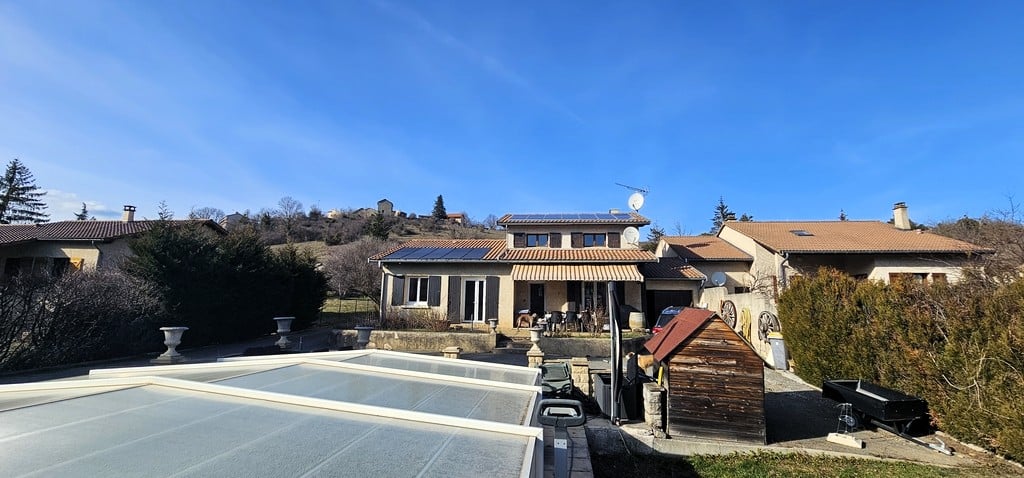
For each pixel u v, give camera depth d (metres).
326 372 8.97
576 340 23.95
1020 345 9.46
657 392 12.03
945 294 12.42
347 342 25.05
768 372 19.38
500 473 4.09
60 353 16.98
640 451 11.26
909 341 12.58
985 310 10.64
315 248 72.25
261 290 27.16
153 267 21.06
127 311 19.47
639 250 30.53
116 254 29.31
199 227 25.45
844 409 12.41
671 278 31.12
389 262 29.36
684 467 10.38
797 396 15.61
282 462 4.07
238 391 6.28
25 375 15.34
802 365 17.45
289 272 30.25
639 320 27.67
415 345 24.80
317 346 24.67
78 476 3.57
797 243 31.58
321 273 34.97
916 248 29.19
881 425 11.89
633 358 13.45
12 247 31.33
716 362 11.59
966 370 10.66
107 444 4.27
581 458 9.76
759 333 22.39
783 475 9.65
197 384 6.52
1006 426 9.53
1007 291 10.25
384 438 4.90
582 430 11.57
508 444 4.91
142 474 3.66
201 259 22.72
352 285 48.59
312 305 33.34
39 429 4.58
